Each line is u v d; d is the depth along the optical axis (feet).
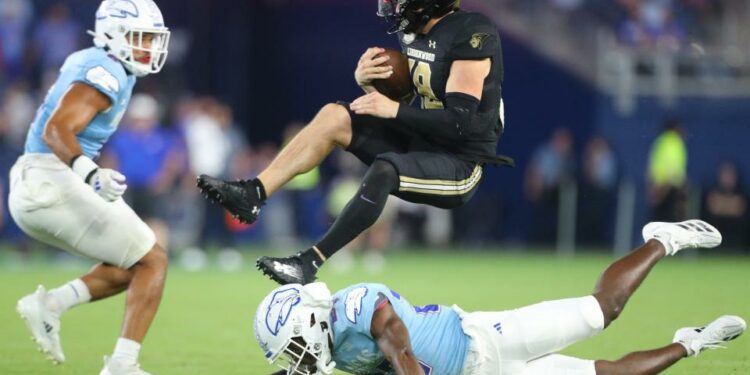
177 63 242.17
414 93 73.10
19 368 83.10
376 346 62.54
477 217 241.55
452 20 70.54
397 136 71.67
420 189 69.00
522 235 248.73
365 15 263.49
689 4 252.01
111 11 71.41
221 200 67.51
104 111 70.28
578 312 67.21
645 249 71.15
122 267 73.00
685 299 134.72
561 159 226.58
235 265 188.14
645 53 244.63
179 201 194.70
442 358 64.49
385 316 61.05
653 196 213.87
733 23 250.78
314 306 61.46
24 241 188.85
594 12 252.21
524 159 250.37
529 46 248.52
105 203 71.72
